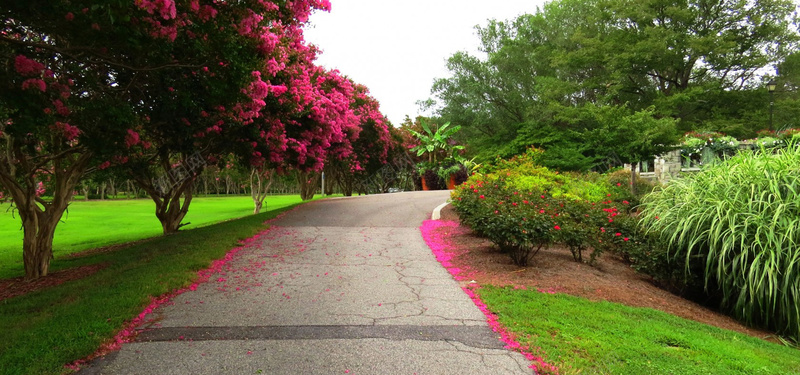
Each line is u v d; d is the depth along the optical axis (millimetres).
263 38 6379
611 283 6484
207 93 6574
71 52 5539
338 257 7590
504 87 27594
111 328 4105
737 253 6129
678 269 6785
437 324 4406
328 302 5105
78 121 5172
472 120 28078
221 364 3467
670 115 23547
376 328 4285
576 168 21094
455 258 7512
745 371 3521
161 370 3365
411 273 6539
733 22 24703
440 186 30250
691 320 5277
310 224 11289
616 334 4188
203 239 8953
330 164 27391
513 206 7816
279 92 9602
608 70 25281
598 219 8062
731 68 25828
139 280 5812
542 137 24234
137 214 22922
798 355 4488
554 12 27516
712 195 6750
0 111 5301
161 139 9633
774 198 6145
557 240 7043
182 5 5039
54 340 3818
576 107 23781
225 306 4945
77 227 16891
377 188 36156
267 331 4184
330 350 3756
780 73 26156
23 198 7184
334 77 15961
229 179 50031
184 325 4332
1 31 4926
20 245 12406
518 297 5301
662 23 25375
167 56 5543
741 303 5883
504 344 3920
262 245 8594
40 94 4469
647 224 7809
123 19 3896
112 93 6270
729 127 22328
